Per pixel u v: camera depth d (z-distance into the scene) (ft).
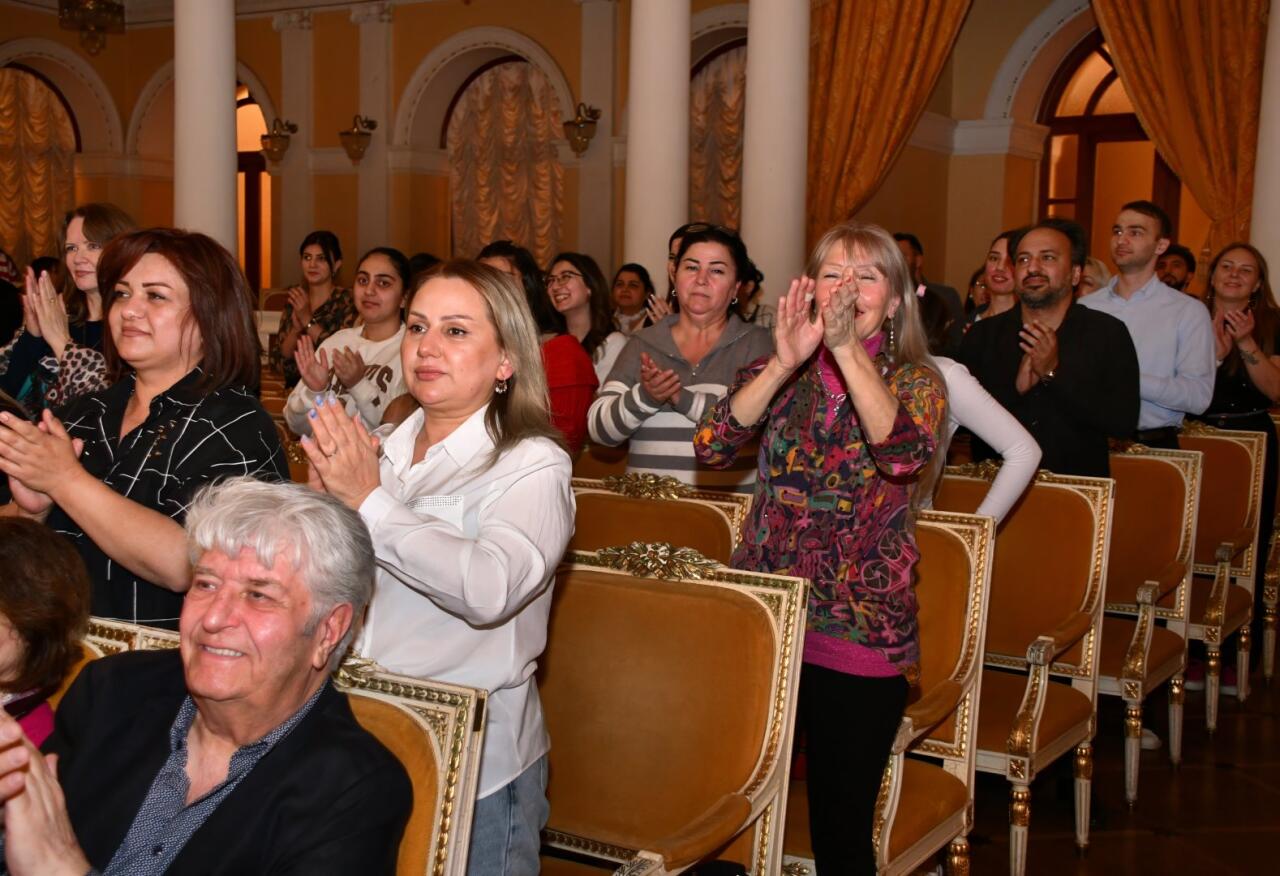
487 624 5.86
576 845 7.75
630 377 12.03
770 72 24.41
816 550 7.68
